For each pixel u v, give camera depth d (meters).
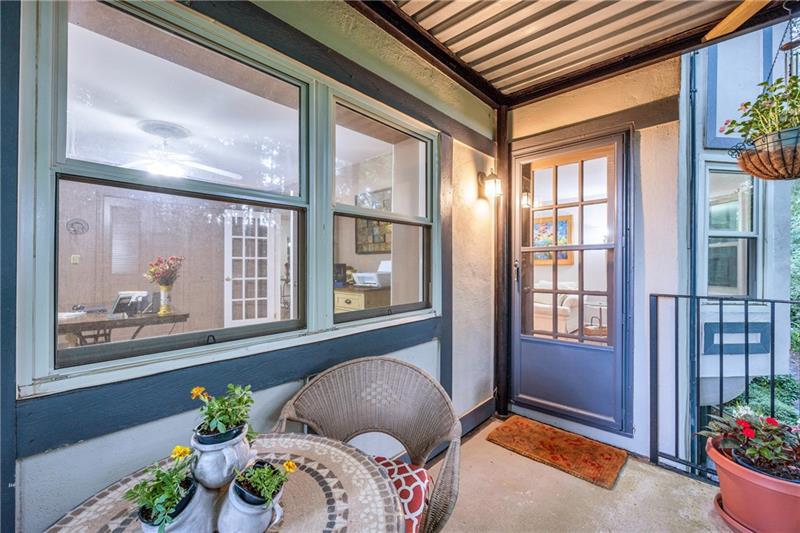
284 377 1.47
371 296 2.07
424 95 2.18
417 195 2.31
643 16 1.83
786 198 2.85
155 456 1.12
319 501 0.83
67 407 0.96
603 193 2.44
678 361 2.17
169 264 1.34
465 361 2.57
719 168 2.71
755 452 1.55
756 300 2.02
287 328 1.54
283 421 1.26
